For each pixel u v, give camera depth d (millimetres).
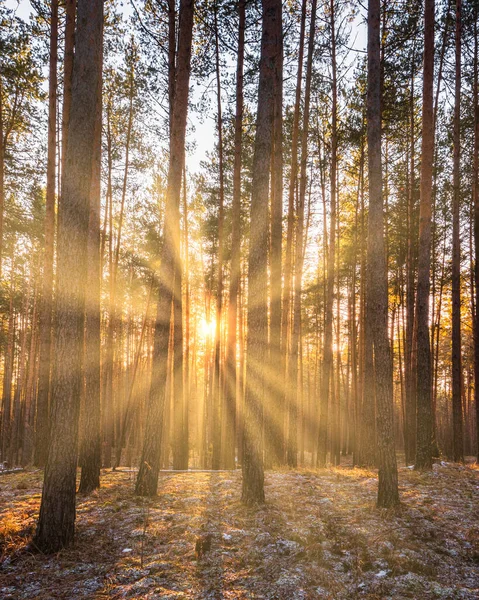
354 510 6953
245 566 4984
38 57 14836
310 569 4891
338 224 20906
